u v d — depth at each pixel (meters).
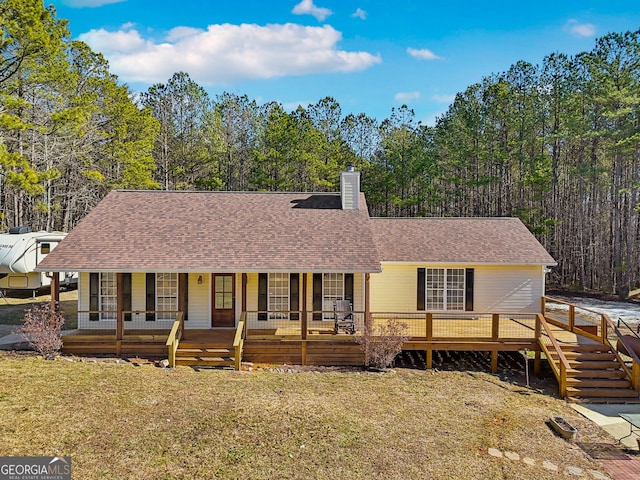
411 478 7.29
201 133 42.31
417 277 16.62
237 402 10.04
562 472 7.73
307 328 14.91
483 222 19.41
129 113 30.66
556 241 34.47
